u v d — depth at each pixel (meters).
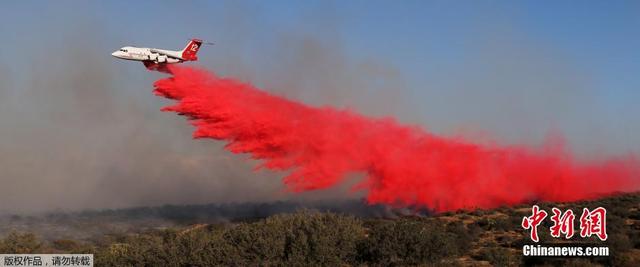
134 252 43.47
